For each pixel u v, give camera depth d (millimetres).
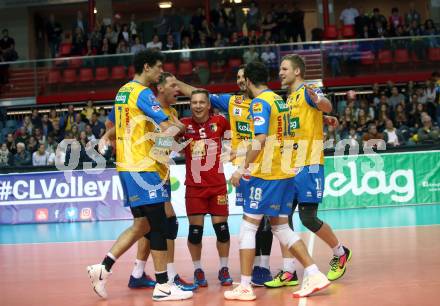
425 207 17531
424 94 23984
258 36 28531
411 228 13328
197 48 27297
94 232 15516
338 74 26125
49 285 8469
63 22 39125
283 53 25922
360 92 25734
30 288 8281
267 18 30141
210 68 25672
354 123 21766
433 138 19719
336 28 31391
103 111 23469
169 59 25672
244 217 7590
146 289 8211
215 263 10055
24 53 36750
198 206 8469
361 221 15133
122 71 26453
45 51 38500
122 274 9312
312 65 26016
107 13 37688
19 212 18266
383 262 9211
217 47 26453
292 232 7566
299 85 8375
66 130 22438
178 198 18094
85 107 25609
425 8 37719
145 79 7855
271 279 8297
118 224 17094
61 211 18188
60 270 9758
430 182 18266
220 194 8508
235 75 25656
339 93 25922
